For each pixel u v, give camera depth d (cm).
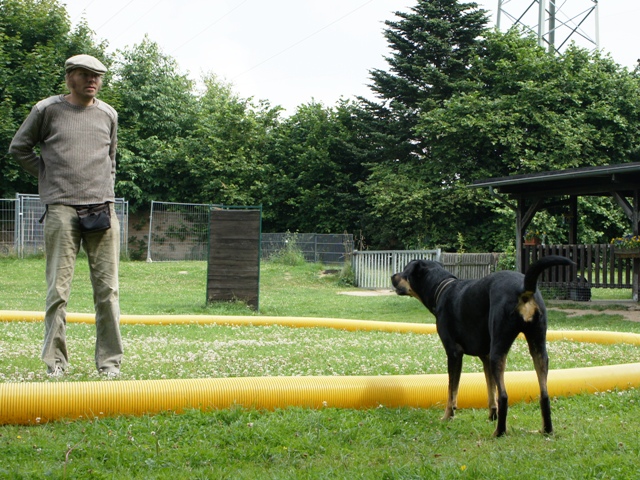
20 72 3347
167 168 3916
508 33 3519
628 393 629
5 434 458
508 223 3061
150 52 4141
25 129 624
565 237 3069
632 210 1648
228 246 1599
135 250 3697
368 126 3847
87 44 3744
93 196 633
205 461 409
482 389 589
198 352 830
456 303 519
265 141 4144
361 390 558
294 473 384
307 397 543
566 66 3362
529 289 455
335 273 2773
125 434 453
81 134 630
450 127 3222
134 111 3975
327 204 3866
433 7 3681
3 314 1234
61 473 374
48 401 492
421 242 3419
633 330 1264
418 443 459
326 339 1036
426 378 591
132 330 1122
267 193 4034
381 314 1622
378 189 3478
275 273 2708
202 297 1956
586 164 3234
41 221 638
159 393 515
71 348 855
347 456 423
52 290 630
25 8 3562
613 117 3300
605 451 436
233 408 514
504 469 391
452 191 3338
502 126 3222
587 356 870
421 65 3697
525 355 868
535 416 546
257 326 1248
